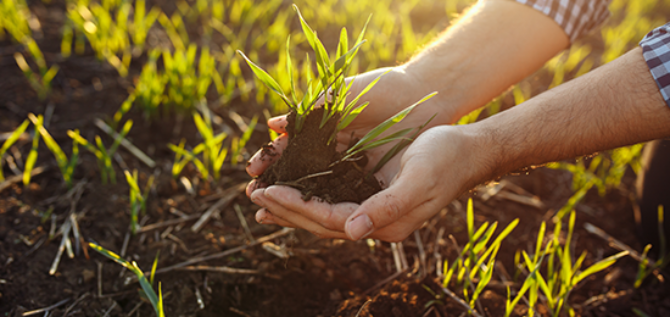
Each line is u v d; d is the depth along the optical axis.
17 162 0.77
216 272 0.65
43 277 0.63
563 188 0.83
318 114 0.57
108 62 1.00
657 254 0.73
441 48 0.65
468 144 0.56
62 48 1.01
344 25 1.26
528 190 0.82
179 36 1.12
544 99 0.56
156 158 0.81
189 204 0.74
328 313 0.63
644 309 0.67
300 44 1.17
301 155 0.56
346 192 0.55
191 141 0.84
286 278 0.65
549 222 0.77
